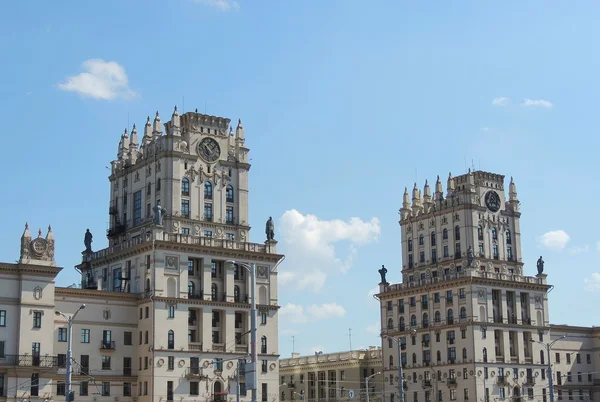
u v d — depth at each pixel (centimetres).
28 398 13638
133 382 15612
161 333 15462
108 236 17875
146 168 17375
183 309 15800
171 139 16888
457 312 19900
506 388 19700
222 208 17262
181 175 16850
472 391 19188
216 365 15938
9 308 13812
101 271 17288
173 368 15438
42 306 14050
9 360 13625
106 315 15600
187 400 15462
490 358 19588
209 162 17288
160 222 15950
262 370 16488
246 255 16750
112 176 18438
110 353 15500
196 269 16262
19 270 13988
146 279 15862
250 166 17838
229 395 15950
